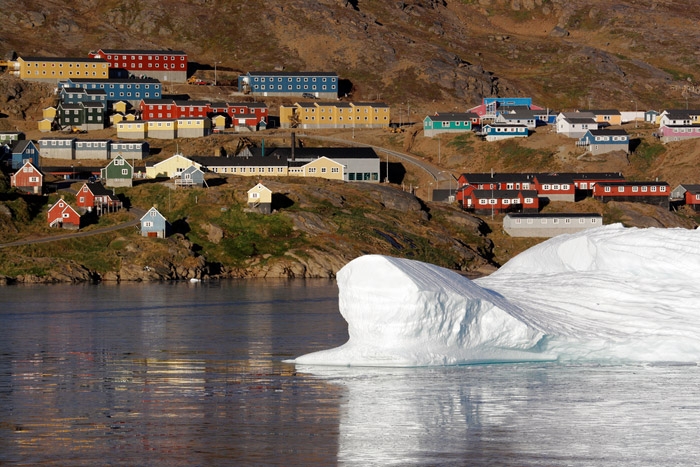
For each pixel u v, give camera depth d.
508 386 162.25
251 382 171.62
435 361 169.62
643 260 193.50
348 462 123.69
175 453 127.25
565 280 192.00
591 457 125.56
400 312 168.12
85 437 134.62
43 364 194.38
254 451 128.00
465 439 133.38
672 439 133.25
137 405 153.88
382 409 149.25
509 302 181.12
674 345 175.88
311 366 181.62
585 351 175.62
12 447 129.75
